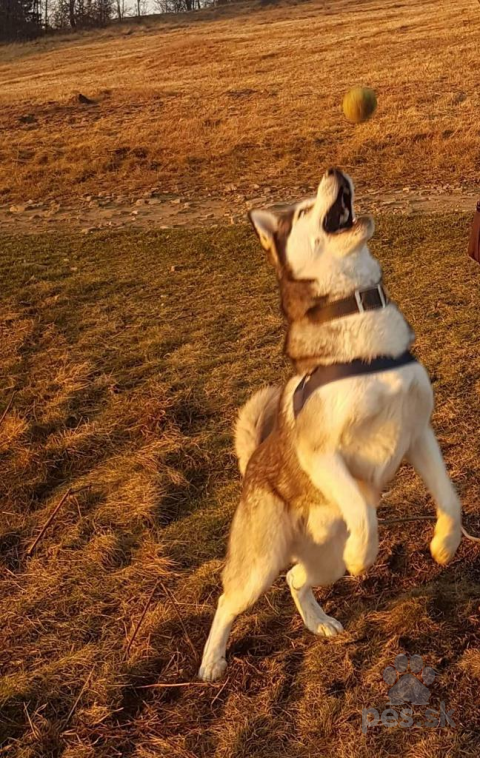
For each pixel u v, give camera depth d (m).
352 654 2.38
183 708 2.31
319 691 2.30
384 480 2.32
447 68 11.82
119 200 7.70
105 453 3.22
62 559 2.77
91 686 2.38
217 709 2.31
